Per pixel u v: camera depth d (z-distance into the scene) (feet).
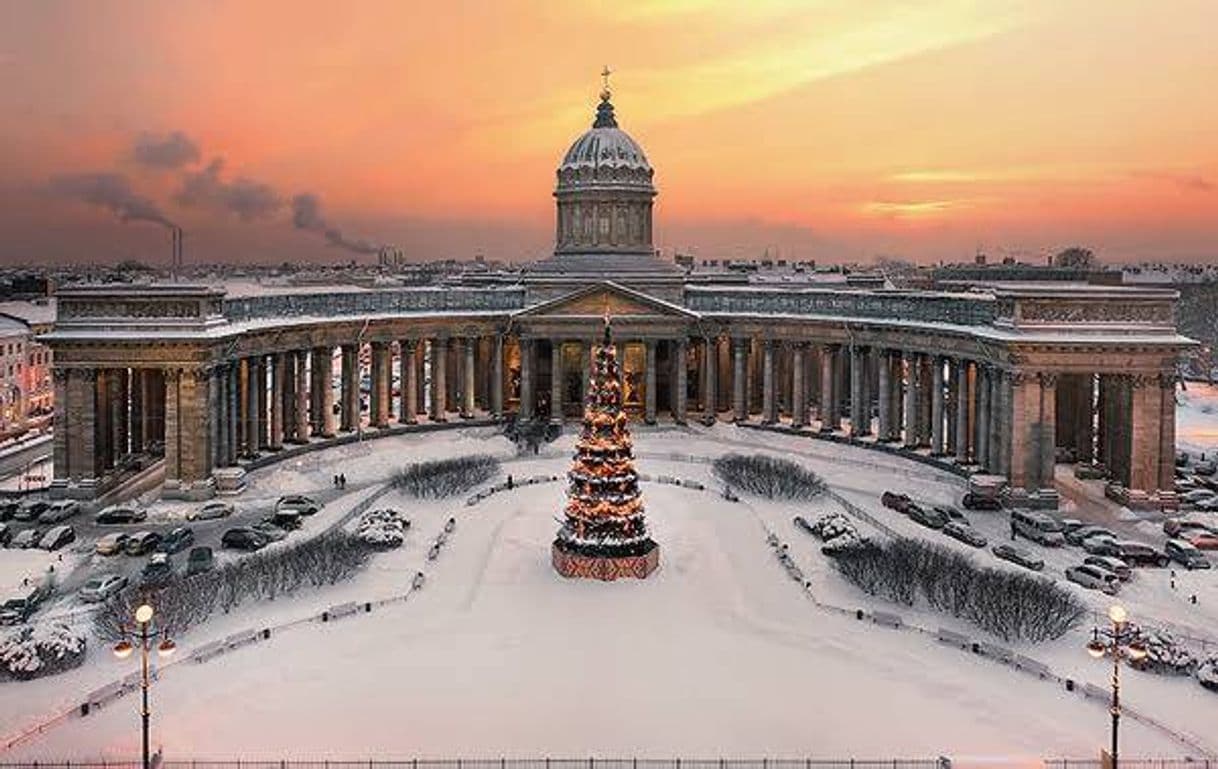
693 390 446.19
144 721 130.31
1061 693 164.66
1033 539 256.11
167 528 268.00
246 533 243.19
